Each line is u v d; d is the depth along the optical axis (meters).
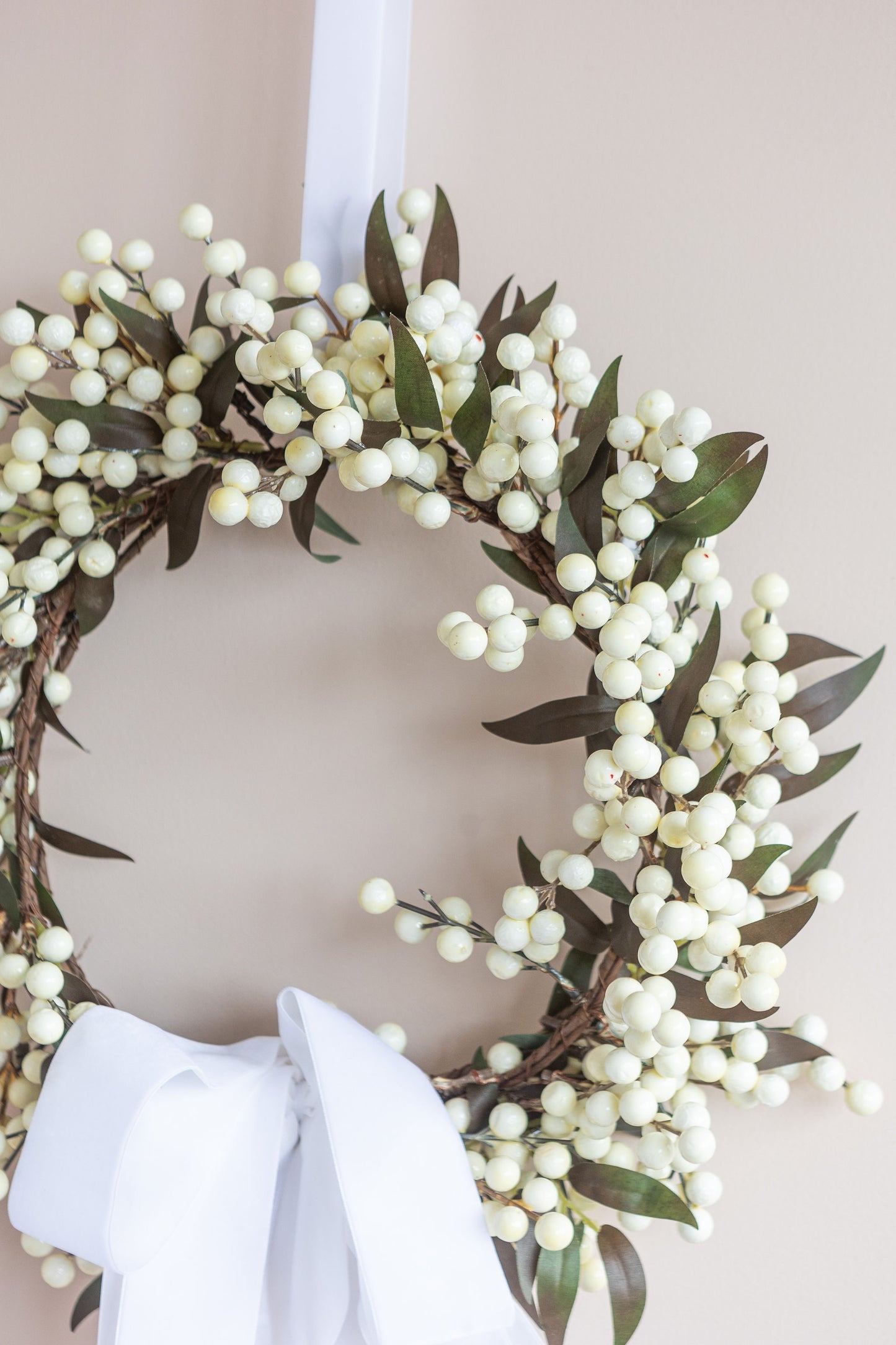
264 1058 0.70
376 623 0.76
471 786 0.75
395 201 0.73
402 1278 0.65
